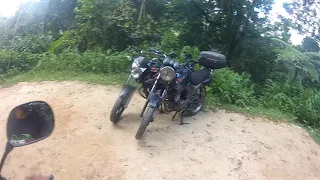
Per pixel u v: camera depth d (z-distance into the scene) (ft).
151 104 14.12
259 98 23.20
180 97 16.30
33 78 22.82
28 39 31.86
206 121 17.66
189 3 30.73
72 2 41.57
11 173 12.38
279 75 28.94
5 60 25.96
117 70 23.93
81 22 29.04
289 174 14.51
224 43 31.65
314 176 14.96
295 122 20.04
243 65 29.25
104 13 26.94
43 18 42.50
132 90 15.64
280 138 17.24
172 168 13.35
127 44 27.73
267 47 30.78
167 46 26.99
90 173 12.67
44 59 25.57
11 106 18.20
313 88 29.14
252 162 14.62
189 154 14.40
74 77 22.75
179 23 31.24
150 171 13.02
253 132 17.24
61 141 14.52
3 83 22.63
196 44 30.99
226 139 16.06
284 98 22.34
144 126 13.93
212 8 30.68
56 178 12.28
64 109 17.52
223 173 13.55
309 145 17.53
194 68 19.66
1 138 14.87
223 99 20.72
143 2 30.32
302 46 36.04
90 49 27.71
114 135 15.12
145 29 27.99
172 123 16.94
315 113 20.56
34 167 12.80
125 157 13.67
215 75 22.09
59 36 36.09
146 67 15.34
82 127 15.67
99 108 17.72
